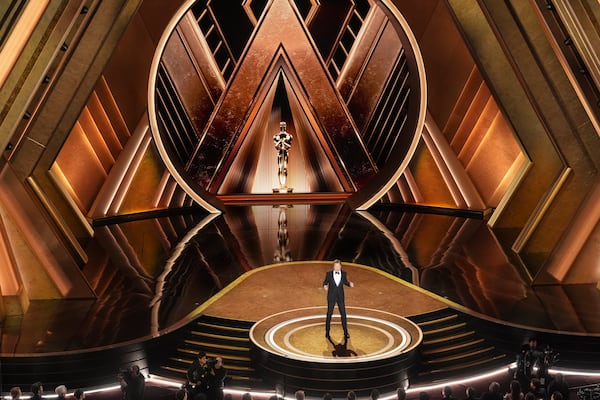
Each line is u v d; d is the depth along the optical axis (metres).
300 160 25.73
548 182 17.94
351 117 24.39
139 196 21.28
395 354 9.66
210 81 23.59
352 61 23.89
